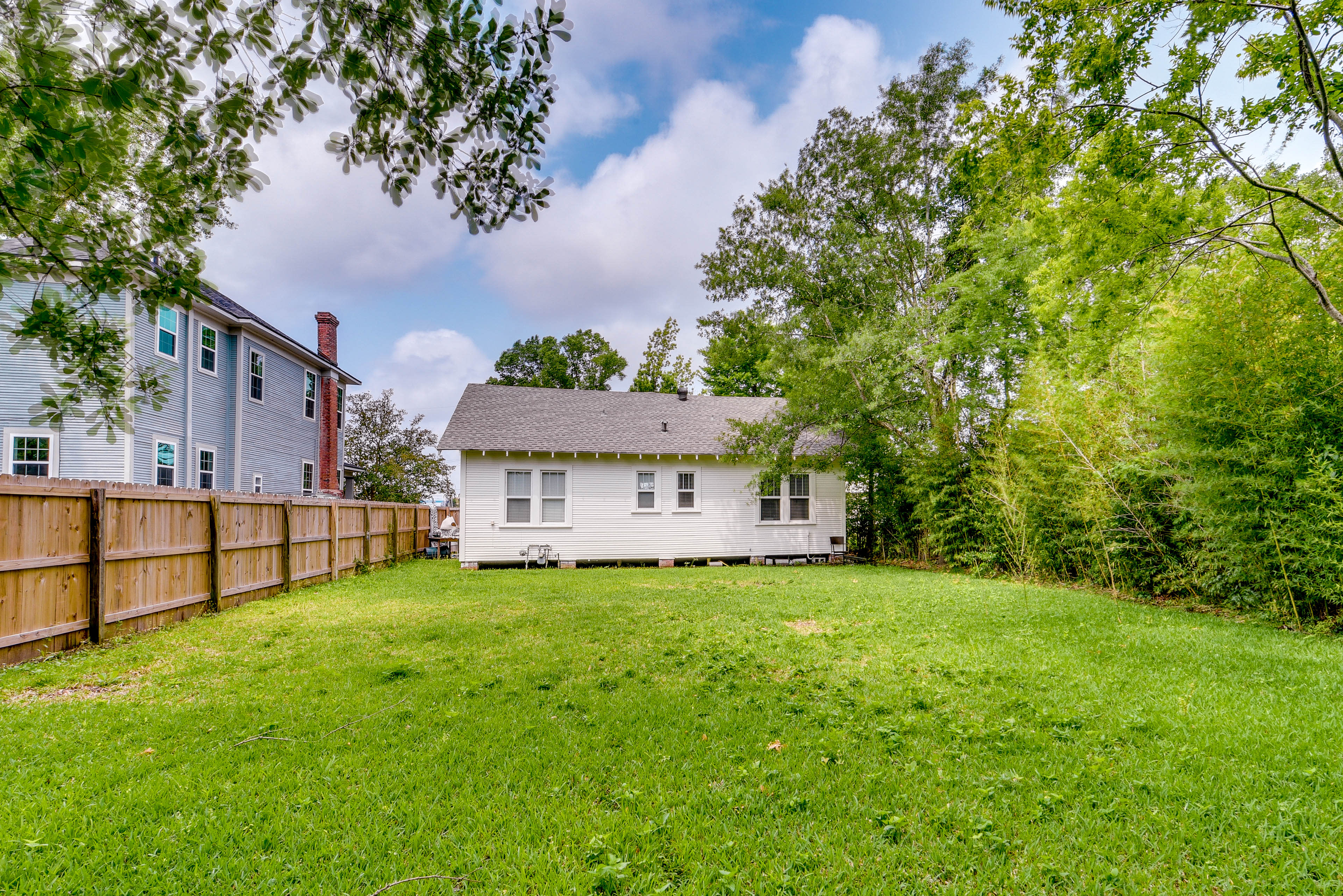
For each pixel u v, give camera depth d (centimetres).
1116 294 817
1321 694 455
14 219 314
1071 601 948
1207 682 492
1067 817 281
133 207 351
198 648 618
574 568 1551
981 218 1370
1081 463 1027
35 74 227
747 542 1738
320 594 1019
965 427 1432
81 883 225
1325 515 653
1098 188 763
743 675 529
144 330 1362
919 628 730
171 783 306
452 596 1001
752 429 1595
